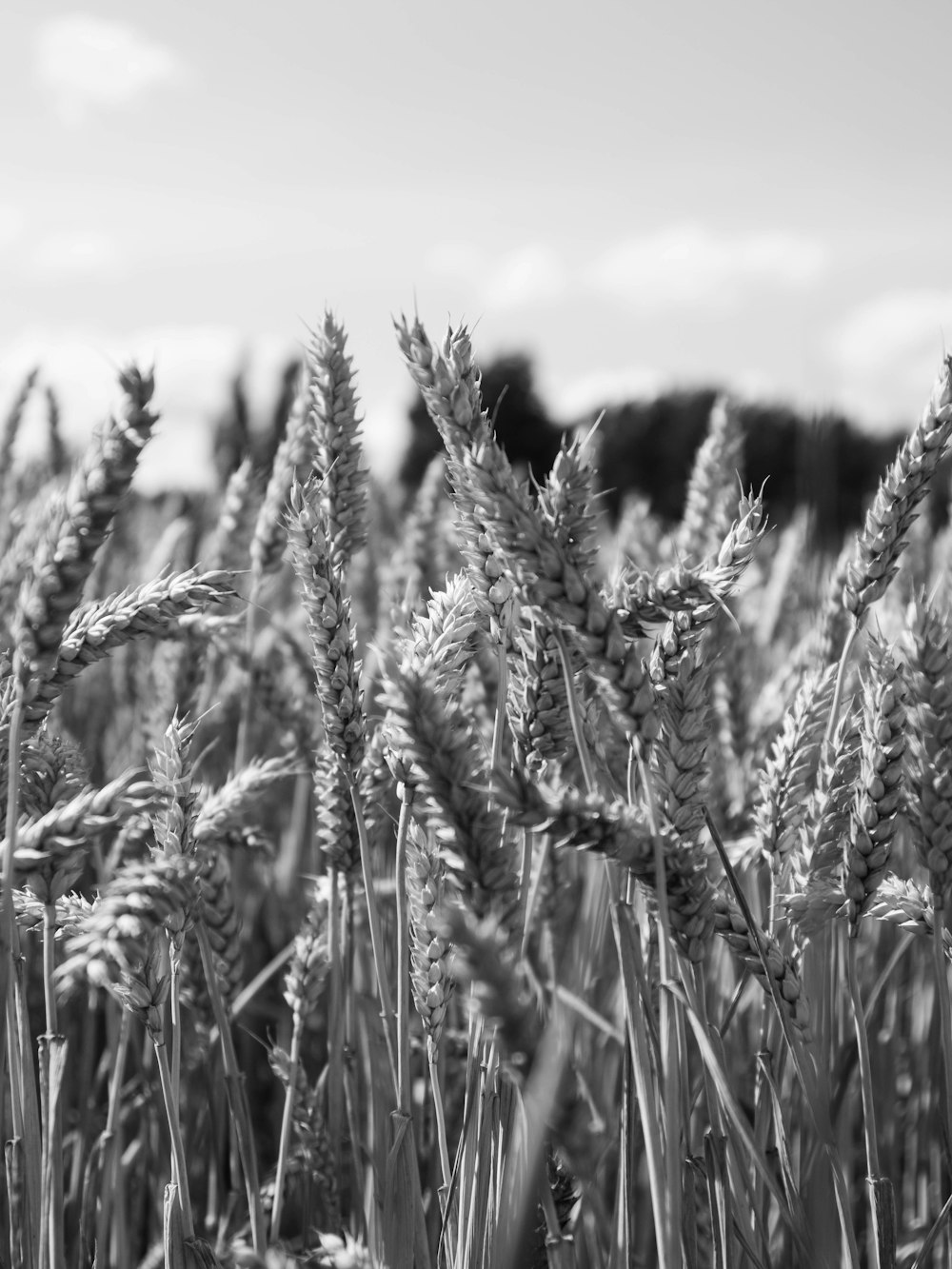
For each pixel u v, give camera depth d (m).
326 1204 0.87
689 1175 0.80
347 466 0.87
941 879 0.76
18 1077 0.81
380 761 0.84
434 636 0.78
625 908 0.73
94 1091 0.99
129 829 0.81
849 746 0.79
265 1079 1.16
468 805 0.69
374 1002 0.93
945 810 0.75
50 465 1.75
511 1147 0.77
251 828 0.90
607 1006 1.04
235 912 0.90
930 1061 1.00
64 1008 1.02
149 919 0.67
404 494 2.47
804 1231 0.77
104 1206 0.87
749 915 0.75
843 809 0.79
